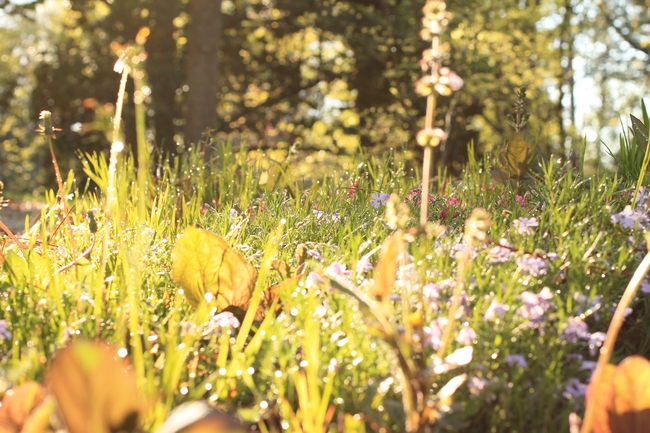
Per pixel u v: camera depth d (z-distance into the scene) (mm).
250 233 2984
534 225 2264
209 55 15273
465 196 3434
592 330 1889
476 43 14117
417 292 1834
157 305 2129
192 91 15258
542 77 16719
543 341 1724
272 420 1567
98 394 1230
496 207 3133
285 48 21547
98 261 2412
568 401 1629
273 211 3262
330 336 1798
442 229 1602
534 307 1686
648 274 2000
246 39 21125
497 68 14961
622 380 1370
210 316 1909
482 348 1649
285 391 1640
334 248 2420
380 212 3092
